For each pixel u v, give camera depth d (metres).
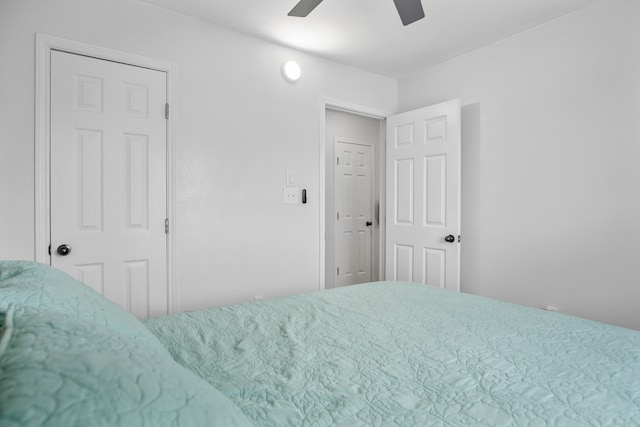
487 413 0.71
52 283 0.71
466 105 2.79
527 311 1.40
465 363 0.95
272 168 2.58
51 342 0.44
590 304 2.11
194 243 2.25
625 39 1.98
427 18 2.25
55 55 1.83
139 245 2.07
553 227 2.28
